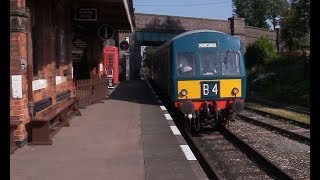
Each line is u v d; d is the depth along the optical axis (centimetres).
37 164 784
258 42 5144
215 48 1543
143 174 731
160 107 1831
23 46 925
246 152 1145
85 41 2581
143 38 5819
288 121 1712
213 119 1508
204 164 989
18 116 908
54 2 1358
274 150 1160
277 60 4769
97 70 2589
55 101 1331
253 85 3816
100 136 1082
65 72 1623
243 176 909
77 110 1516
